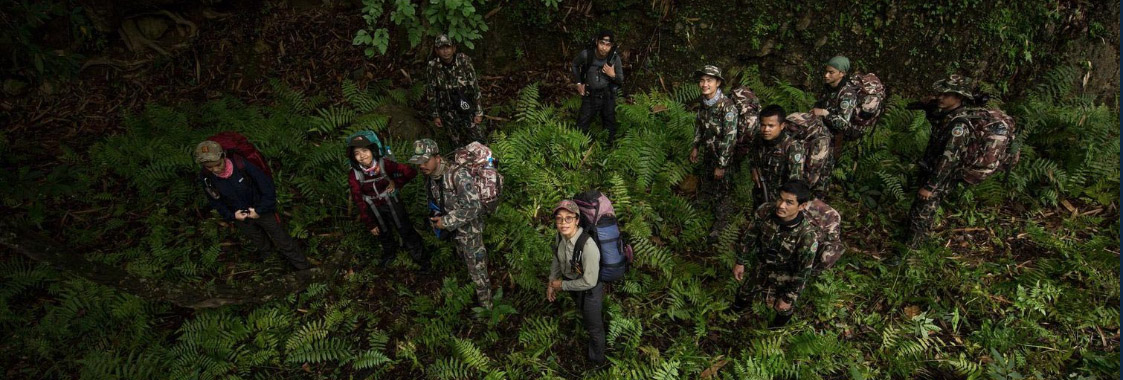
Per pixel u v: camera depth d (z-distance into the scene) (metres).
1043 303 4.46
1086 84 6.40
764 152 4.36
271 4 7.62
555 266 3.88
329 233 5.47
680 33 6.88
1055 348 4.18
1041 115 6.02
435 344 4.43
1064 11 6.07
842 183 5.86
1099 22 6.06
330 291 4.89
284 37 7.50
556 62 7.26
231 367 4.29
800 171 4.16
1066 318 4.39
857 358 4.19
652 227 5.40
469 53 7.26
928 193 4.44
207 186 4.17
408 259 5.07
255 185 4.30
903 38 6.42
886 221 5.42
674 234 5.38
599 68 5.54
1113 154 5.54
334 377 4.28
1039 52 6.28
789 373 4.08
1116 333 4.30
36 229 5.34
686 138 6.05
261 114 6.59
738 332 4.42
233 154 4.16
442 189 3.90
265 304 4.76
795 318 4.51
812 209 3.55
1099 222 5.27
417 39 5.45
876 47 6.51
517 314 4.66
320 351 4.30
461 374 4.18
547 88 7.03
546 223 5.43
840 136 5.18
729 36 6.79
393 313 4.73
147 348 4.43
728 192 5.05
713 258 5.07
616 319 4.34
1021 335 4.27
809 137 4.18
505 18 7.13
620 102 6.80
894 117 6.30
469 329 4.56
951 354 4.25
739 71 6.86
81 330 4.54
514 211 5.23
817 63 6.70
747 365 4.06
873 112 4.82
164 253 5.16
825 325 4.48
